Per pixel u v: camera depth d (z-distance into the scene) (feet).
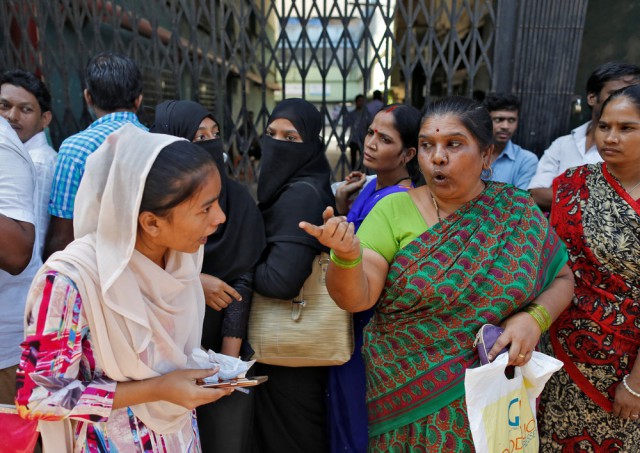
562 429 5.55
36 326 3.06
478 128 3.87
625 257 4.80
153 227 3.19
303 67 8.06
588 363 5.21
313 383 6.00
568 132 8.11
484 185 4.32
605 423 5.25
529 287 3.92
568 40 7.70
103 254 3.11
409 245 4.06
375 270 4.12
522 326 3.97
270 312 5.57
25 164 4.70
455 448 4.00
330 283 3.88
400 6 7.79
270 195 5.98
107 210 3.07
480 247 3.96
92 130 5.78
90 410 3.16
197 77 8.30
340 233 3.41
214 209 3.30
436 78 15.46
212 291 5.06
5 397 5.21
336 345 5.37
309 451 6.15
